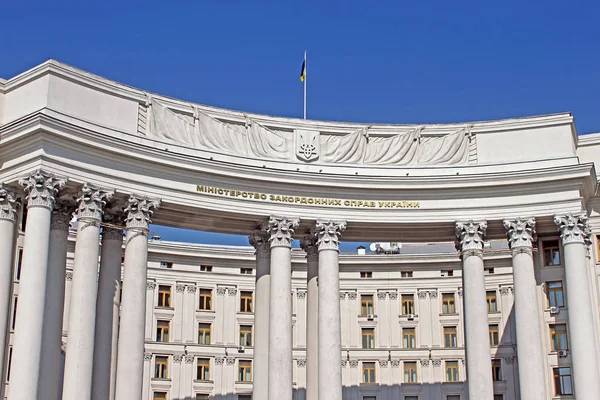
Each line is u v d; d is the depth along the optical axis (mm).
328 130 35281
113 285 32312
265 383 34344
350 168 34875
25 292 27797
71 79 30625
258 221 34156
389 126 35688
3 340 28969
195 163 32000
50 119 28641
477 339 32719
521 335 32625
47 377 29547
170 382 53812
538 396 31844
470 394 32312
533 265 34500
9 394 27109
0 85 31000
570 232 33156
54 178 28969
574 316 32406
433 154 35406
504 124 35375
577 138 36500
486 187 34000
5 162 29828
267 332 34719
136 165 31031
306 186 33719
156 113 32500
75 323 28719
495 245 58812
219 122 33938
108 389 31359
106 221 32344
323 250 33656
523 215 33750
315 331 35594
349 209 34125
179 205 31828
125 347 29609
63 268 31078
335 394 32219
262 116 34719
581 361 31875
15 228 30109
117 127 31469
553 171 33375
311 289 35906
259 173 33062
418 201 34406
